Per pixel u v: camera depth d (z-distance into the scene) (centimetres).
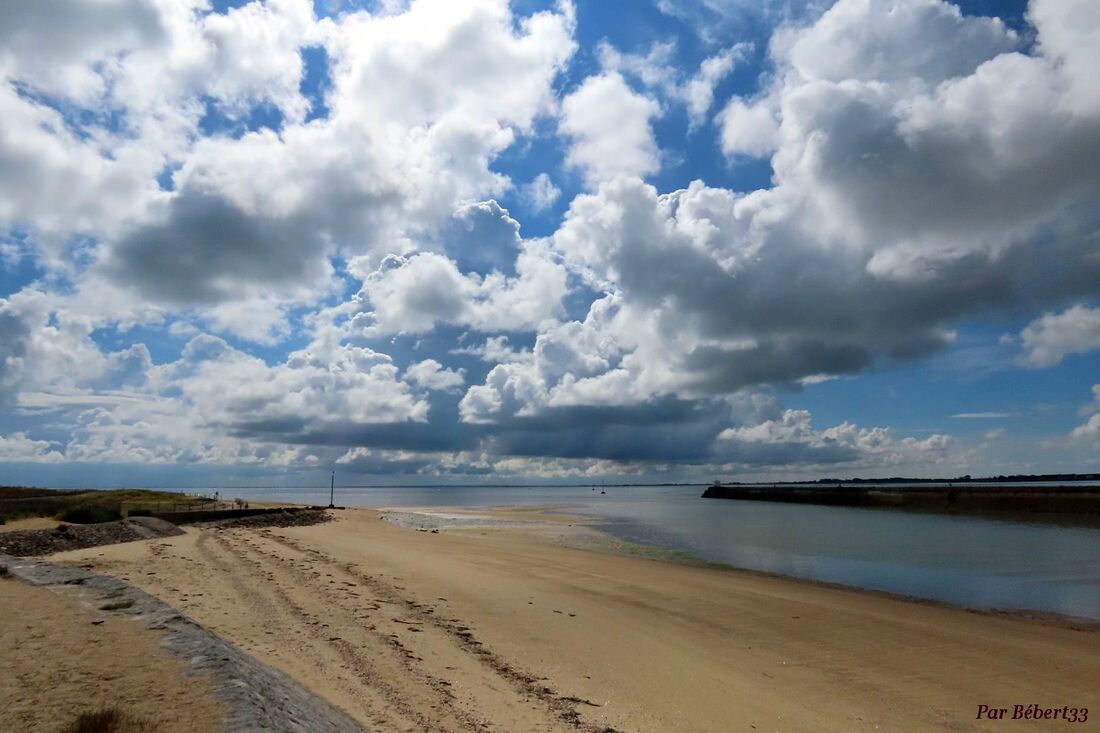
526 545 3416
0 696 588
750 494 14038
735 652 1338
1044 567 2812
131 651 731
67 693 598
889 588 2245
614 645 1322
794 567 2770
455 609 1540
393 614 1416
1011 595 2120
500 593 1806
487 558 2667
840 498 10619
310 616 1320
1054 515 6900
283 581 1736
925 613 1753
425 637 1236
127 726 520
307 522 4875
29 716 543
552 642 1302
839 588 2191
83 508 3712
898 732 951
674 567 2588
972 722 1002
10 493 5753
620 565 2578
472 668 1062
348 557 2402
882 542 3912
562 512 7844
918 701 1084
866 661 1298
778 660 1292
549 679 1050
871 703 1070
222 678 646
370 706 816
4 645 745
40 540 2531
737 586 2114
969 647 1406
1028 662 1305
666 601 1822
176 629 831
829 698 1085
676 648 1339
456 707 855
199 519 4634
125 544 2658
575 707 923
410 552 2767
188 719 539
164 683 628
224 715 550
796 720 970
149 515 4428
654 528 5025
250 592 1543
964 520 6238
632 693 1021
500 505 10581
